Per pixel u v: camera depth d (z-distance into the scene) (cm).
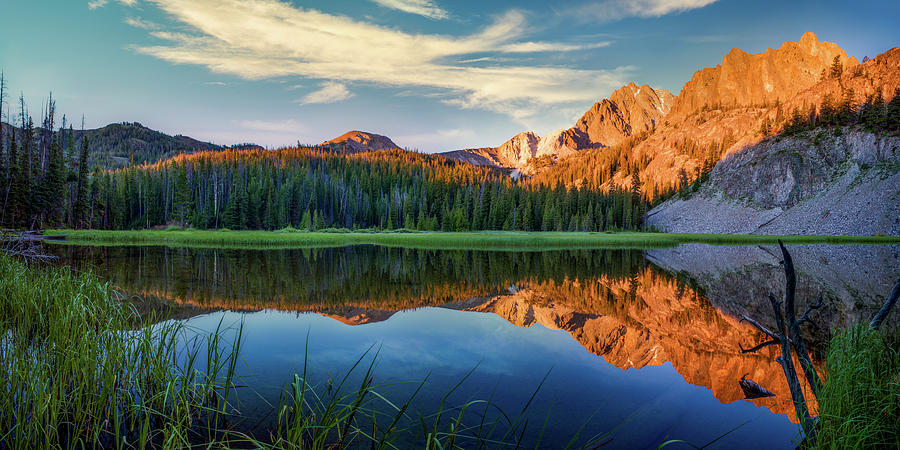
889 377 444
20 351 475
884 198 8494
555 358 712
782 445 424
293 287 1523
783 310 1223
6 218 3859
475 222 8869
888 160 9500
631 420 477
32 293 714
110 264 2095
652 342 851
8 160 4081
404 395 530
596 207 9900
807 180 10494
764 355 767
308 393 520
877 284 1808
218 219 7562
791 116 13838
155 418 448
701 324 1026
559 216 8969
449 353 727
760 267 2533
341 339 803
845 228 8450
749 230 10106
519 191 10494
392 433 421
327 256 2983
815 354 779
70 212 5416
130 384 464
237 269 2053
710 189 12438
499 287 1576
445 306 1200
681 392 570
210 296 1302
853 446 361
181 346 689
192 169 9044
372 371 620
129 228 7019
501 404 514
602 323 1013
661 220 12162
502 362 682
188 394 473
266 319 991
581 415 486
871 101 11656
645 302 1316
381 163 13625
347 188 10125
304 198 8806
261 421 441
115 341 506
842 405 410
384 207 9438
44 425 395
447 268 2250
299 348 726
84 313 576
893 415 392
